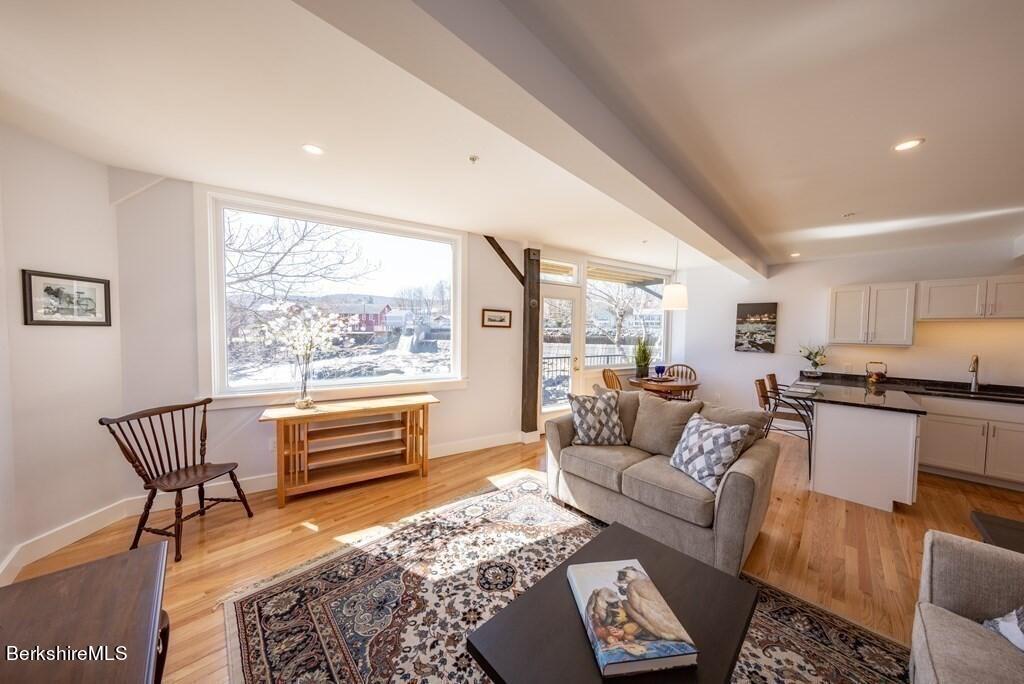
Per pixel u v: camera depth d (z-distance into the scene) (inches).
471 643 43.1
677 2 42.9
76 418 88.7
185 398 105.7
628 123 69.0
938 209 113.3
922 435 143.0
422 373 150.3
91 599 36.7
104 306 93.7
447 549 87.3
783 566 82.7
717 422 100.6
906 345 159.0
